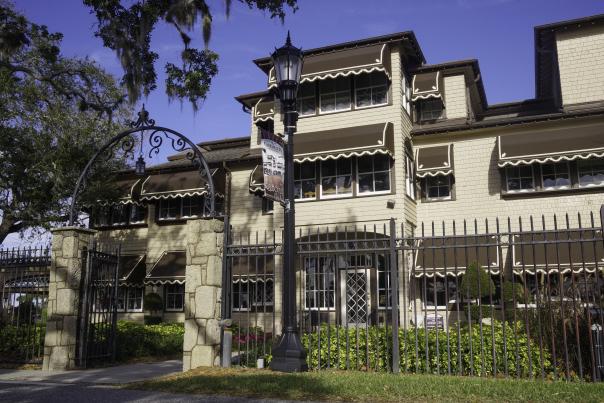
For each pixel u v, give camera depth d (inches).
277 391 322.7
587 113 746.2
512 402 284.5
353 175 797.2
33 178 872.9
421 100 896.9
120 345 563.8
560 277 351.9
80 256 526.0
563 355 376.8
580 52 809.5
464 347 394.6
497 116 937.5
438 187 830.5
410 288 735.1
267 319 823.7
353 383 334.0
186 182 946.7
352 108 824.3
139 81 659.4
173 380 375.2
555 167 765.3
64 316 505.4
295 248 431.8
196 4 625.9
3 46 797.9
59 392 351.9
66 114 898.7
